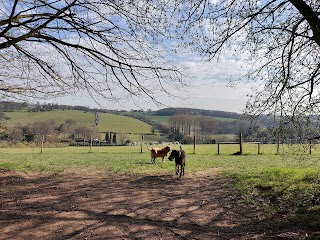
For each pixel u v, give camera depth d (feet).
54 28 19.86
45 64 23.62
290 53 24.67
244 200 27.94
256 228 20.83
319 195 25.79
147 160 62.69
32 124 129.39
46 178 40.22
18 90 27.02
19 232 19.80
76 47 20.59
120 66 21.30
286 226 20.89
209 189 33.58
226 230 20.53
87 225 21.39
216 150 96.84
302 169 37.01
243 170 44.83
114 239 18.81
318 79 24.20
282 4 23.56
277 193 28.40
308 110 24.23
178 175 43.21
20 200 28.30
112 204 27.25
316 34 19.54
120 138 139.54
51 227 20.86
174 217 23.54
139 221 22.47
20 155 79.56
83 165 53.36
